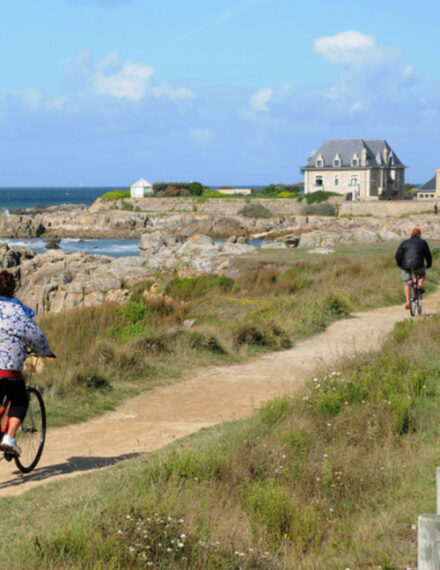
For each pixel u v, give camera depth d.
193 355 18.22
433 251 47.62
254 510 8.09
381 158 162.00
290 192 171.12
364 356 16.05
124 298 36.28
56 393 13.80
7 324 8.70
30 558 6.38
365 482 8.90
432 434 10.83
